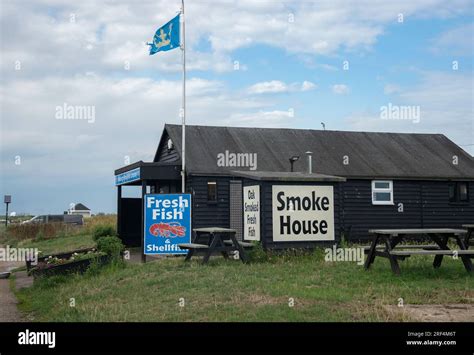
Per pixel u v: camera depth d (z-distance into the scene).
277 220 15.15
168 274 12.47
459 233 11.65
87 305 10.40
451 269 11.98
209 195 21.25
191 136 23.55
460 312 8.34
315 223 15.46
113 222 39.28
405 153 26.56
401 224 24.42
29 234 35.75
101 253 16.08
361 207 23.89
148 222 18.02
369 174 23.84
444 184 25.41
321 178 15.56
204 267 13.14
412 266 12.50
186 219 18.22
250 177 15.53
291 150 24.62
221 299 9.55
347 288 10.25
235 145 23.67
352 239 23.55
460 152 27.72
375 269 12.13
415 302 9.02
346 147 26.11
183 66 20.84
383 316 8.11
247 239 16.06
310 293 9.72
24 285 15.58
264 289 10.13
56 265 15.23
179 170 20.66
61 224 37.81
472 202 25.88
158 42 21.81
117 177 23.50
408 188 24.80
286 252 15.01
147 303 9.83
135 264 15.82
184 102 20.77
